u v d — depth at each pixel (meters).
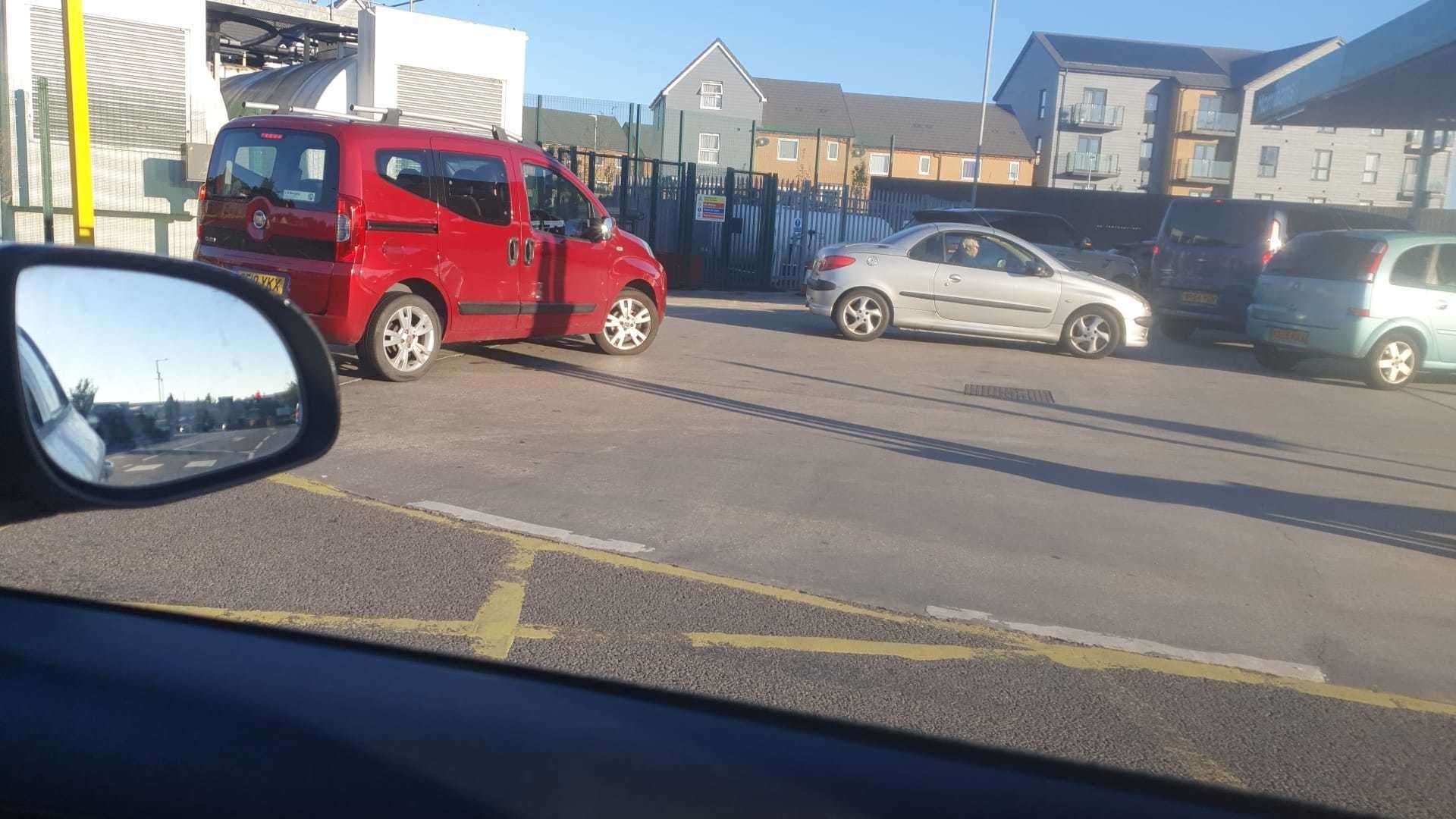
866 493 6.96
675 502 6.50
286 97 18.89
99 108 15.26
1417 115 25.20
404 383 9.51
